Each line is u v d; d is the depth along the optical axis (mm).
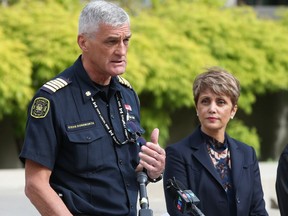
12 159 19172
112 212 6820
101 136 6852
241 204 8109
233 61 20297
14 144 19141
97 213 6773
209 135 8312
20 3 19500
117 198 6852
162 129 19297
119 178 6902
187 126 20859
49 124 6703
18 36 18094
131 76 17484
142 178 6898
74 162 6762
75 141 6734
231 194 8148
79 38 6895
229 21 21125
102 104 6988
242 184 8172
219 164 8258
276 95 22203
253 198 8344
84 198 6773
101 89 6992
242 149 8414
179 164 8188
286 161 7910
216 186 8094
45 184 6672
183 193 7125
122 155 6949
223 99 8250
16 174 15367
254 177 8375
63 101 6809
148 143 6836
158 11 21375
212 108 8203
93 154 6785
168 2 21781
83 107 6875
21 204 13008
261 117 22203
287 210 7926
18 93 16844
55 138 6734
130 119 7141
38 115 6715
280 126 22297
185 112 20828
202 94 8281
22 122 17906
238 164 8234
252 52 20500
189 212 7078
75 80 6945
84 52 6926
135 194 7008
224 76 8281
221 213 8062
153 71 18344
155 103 18906
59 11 18875
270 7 26703
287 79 20812
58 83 6859
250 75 20172
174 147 8312
